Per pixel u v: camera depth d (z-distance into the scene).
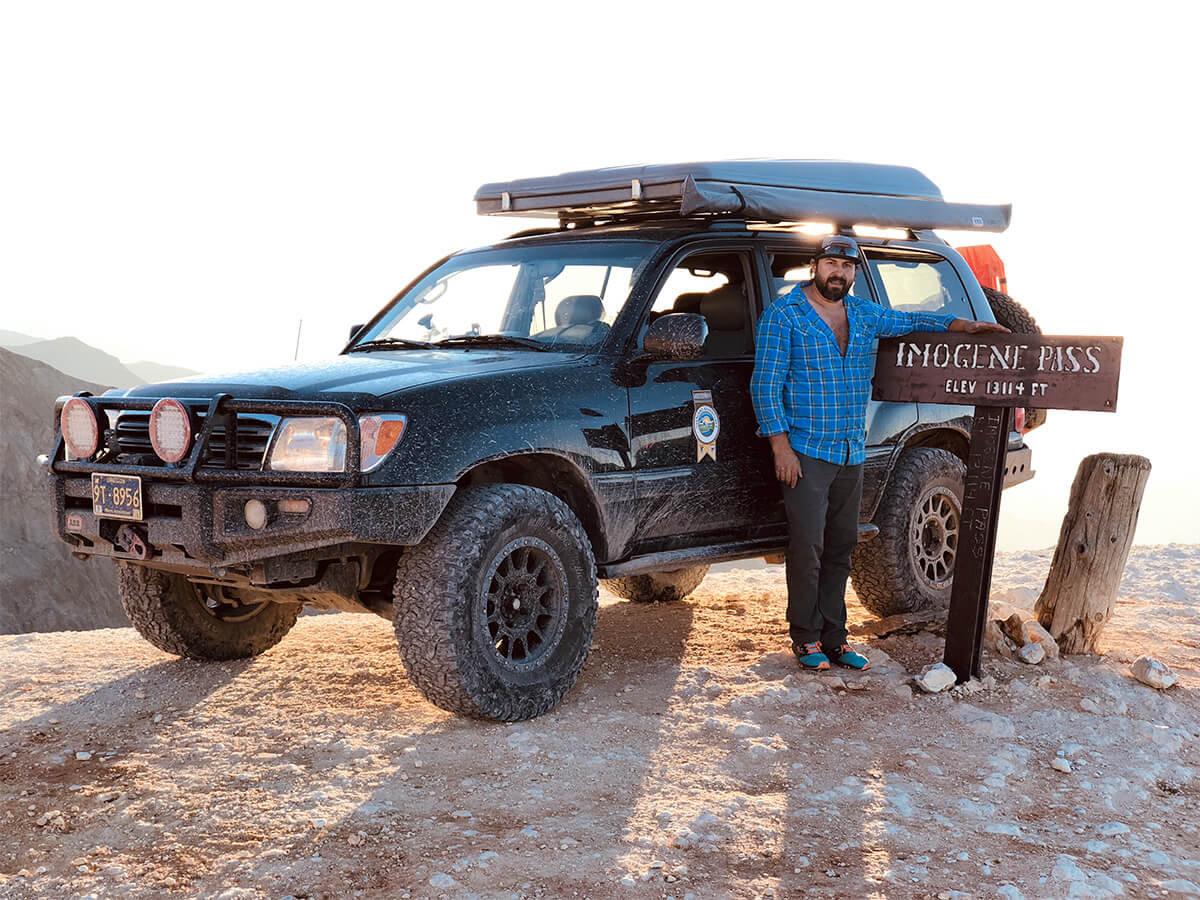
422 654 4.54
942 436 6.87
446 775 4.21
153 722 4.86
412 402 4.50
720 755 4.48
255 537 4.41
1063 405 5.10
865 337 5.48
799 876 3.47
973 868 3.57
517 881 3.36
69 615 64.25
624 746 4.54
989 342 5.29
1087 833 3.91
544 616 4.95
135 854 3.55
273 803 3.94
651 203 5.79
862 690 5.35
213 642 5.72
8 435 68.94
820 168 5.88
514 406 4.75
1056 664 5.75
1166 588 8.24
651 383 5.27
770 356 5.32
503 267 5.89
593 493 4.99
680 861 3.54
